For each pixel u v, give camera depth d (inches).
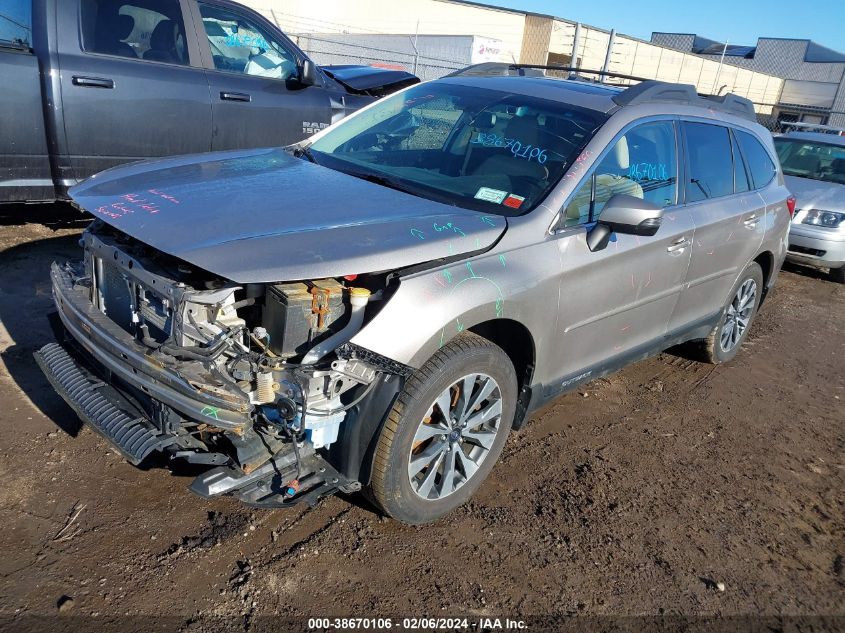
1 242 218.2
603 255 132.4
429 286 104.0
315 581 105.0
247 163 138.9
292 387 94.1
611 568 117.6
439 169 138.3
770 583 119.9
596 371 147.3
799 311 293.0
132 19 213.6
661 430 168.6
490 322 119.2
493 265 113.0
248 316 103.0
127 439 98.6
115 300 111.3
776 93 1549.0
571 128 139.1
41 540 105.0
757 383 206.4
